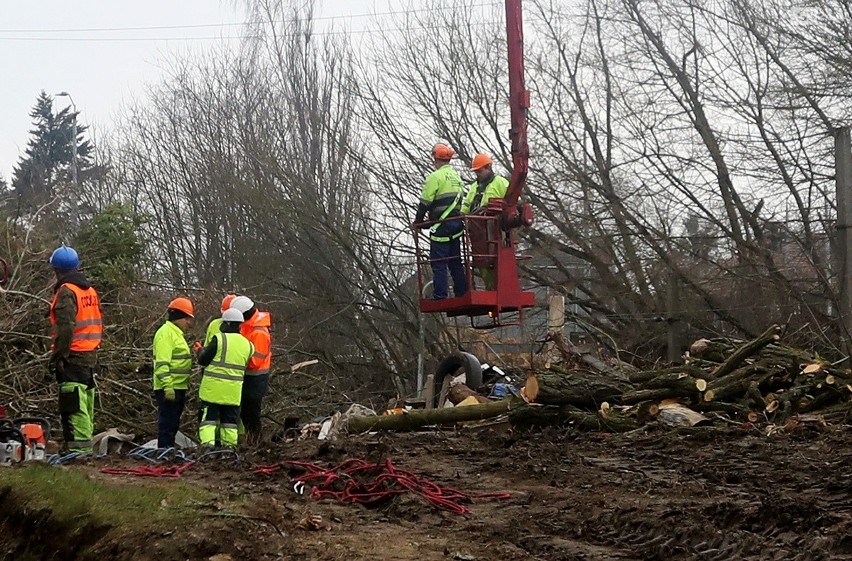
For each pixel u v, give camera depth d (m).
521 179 22.92
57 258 19.12
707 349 25.53
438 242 23.39
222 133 55.72
